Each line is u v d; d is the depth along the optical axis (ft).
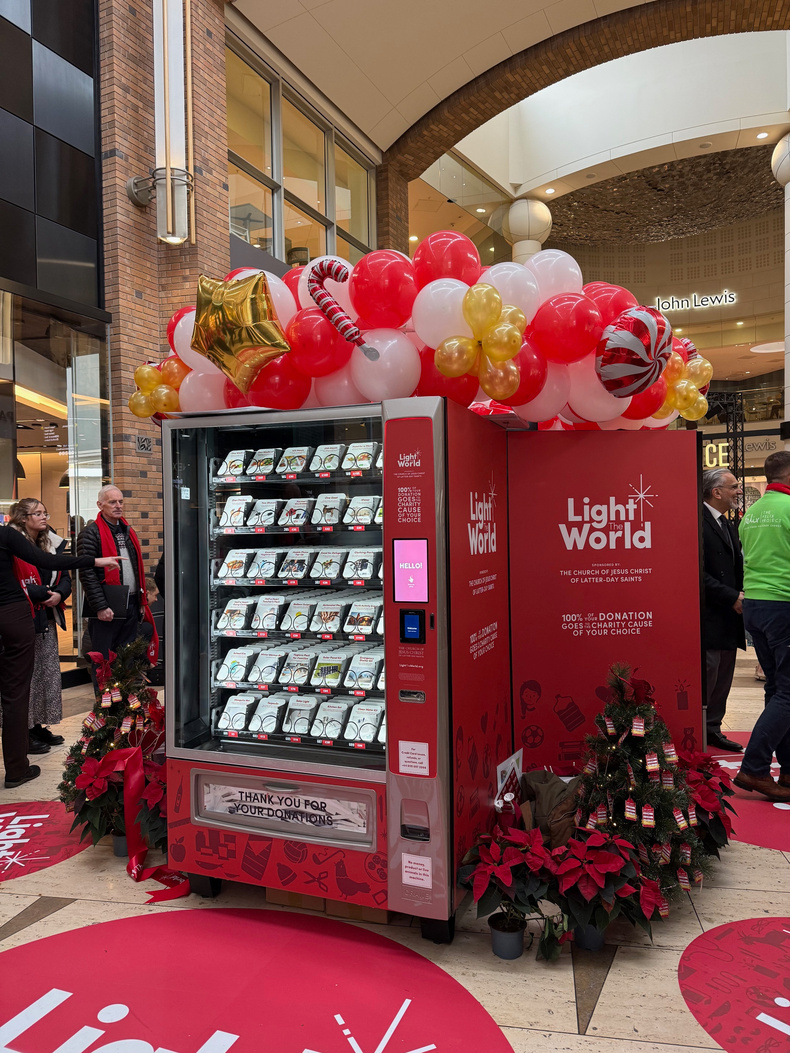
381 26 26.04
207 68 22.12
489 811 8.96
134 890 9.12
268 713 8.98
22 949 7.76
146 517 21.54
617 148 39.86
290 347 8.37
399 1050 6.11
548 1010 6.62
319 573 8.88
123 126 21.12
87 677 21.25
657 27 27.91
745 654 25.44
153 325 22.11
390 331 8.46
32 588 13.35
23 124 18.83
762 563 11.44
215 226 22.50
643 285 68.39
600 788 8.21
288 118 27.48
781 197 53.21
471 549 8.56
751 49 37.09
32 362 19.34
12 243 18.51
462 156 39.70
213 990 6.98
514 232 44.52
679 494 10.71
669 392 10.94
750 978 7.08
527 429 11.02
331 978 7.16
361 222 32.55
